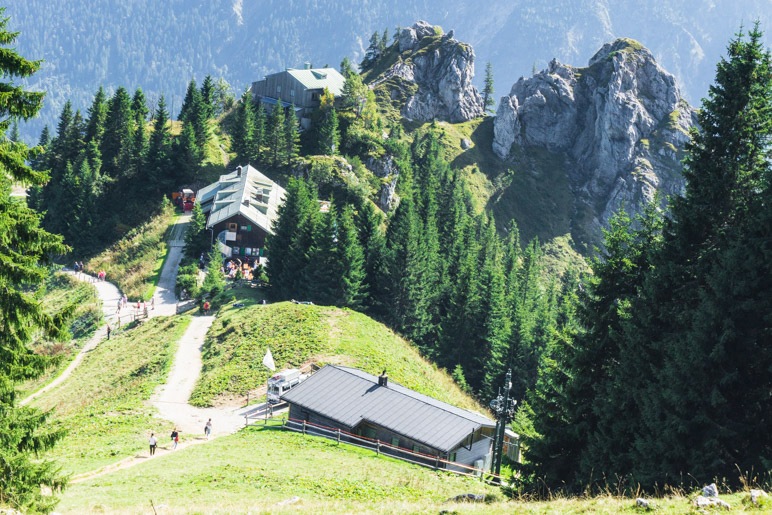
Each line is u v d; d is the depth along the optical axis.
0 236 29.77
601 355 43.12
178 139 180.00
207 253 140.38
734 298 35.19
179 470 49.88
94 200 166.25
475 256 152.38
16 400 32.59
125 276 142.75
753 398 34.62
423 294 115.81
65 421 70.62
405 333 114.00
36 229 30.97
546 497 38.38
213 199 159.88
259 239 143.62
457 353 108.69
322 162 181.38
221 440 62.06
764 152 40.69
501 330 107.25
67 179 164.25
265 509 30.25
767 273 35.25
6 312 29.95
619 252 44.22
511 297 124.12
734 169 40.47
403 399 63.41
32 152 30.31
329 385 66.00
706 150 41.44
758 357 34.72
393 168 198.25
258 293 120.94
